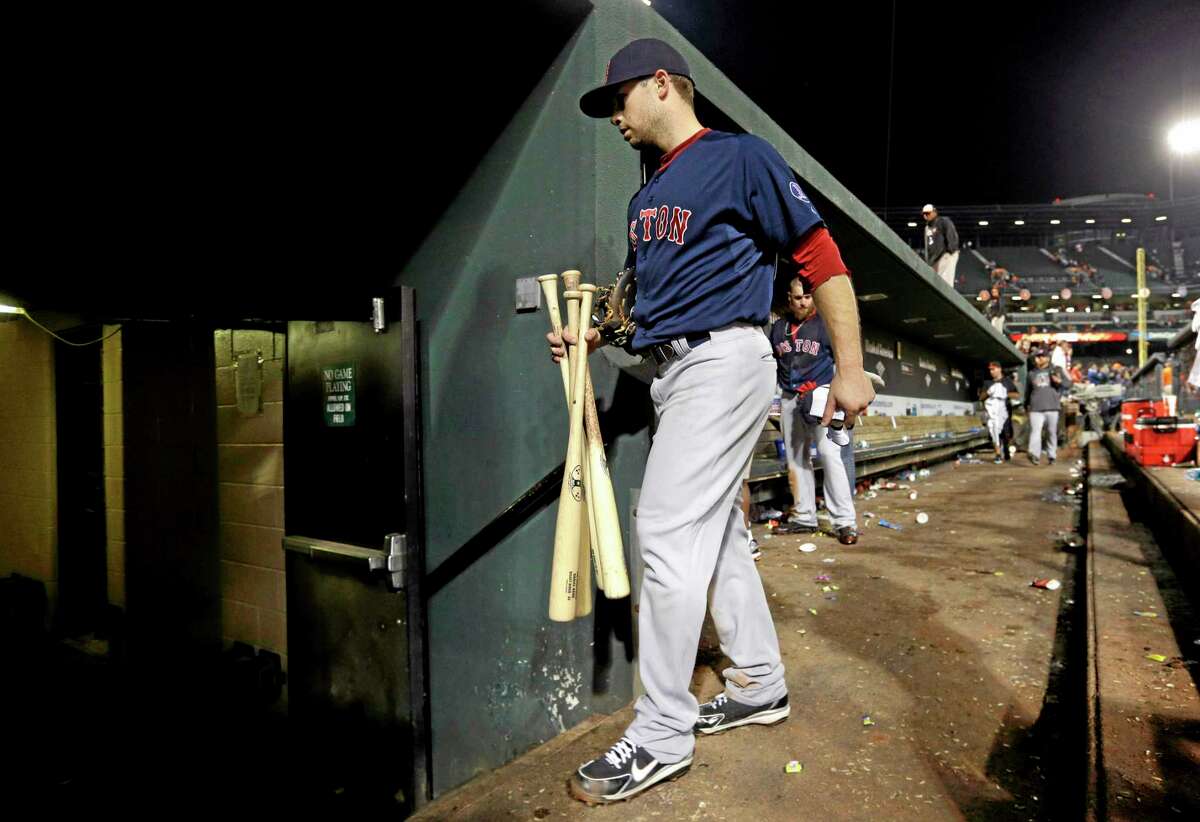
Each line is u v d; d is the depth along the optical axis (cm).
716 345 183
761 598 221
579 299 213
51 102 298
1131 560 401
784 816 180
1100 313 4881
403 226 317
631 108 195
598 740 228
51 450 556
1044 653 288
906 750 213
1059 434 1655
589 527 214
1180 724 193
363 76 304
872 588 388
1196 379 730
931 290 750
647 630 192
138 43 276
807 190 428
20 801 354
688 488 183
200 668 482
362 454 330
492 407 287
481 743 294
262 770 383
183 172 338
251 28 272
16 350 587
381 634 320
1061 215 5972
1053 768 201
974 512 665
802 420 535
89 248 336
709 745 218
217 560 492
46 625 562
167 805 352
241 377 461
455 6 257
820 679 266
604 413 253
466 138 293
